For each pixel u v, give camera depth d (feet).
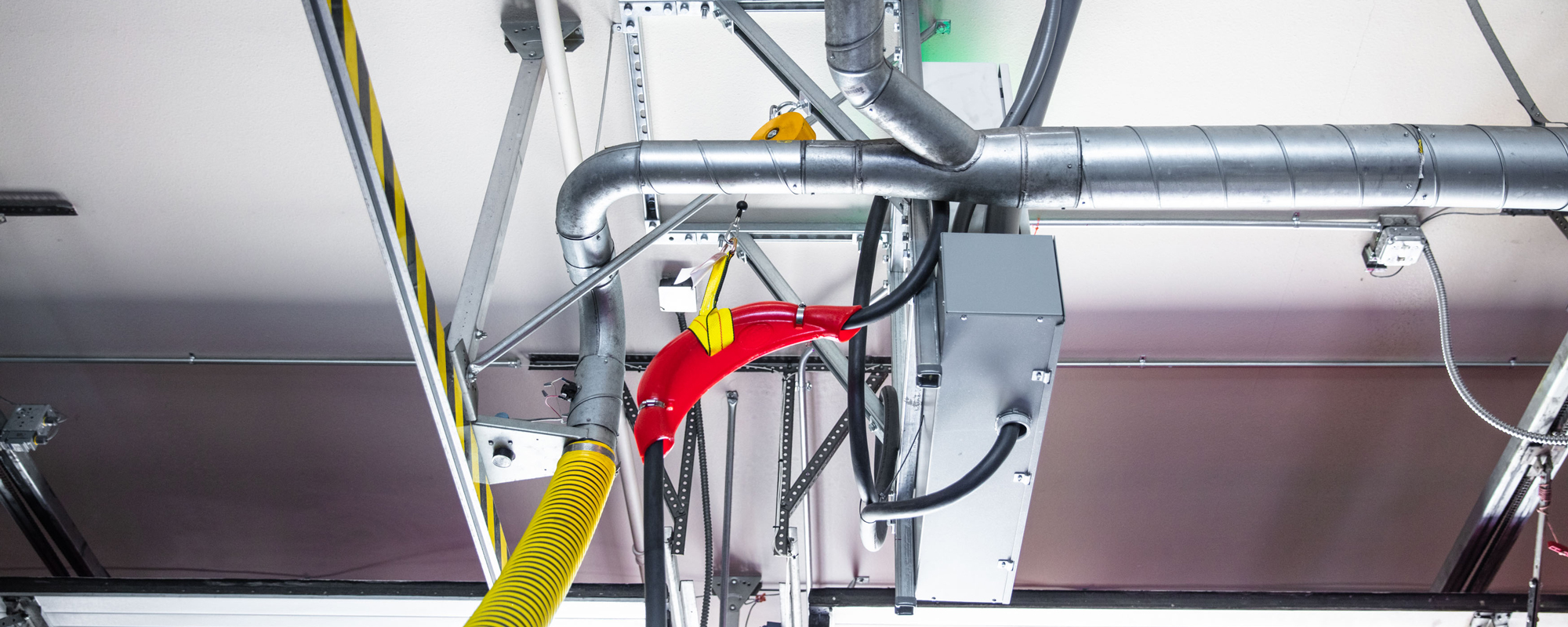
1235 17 9.33
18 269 11.50
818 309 7.25
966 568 8.70
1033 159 7.29
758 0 9.26
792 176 7.59
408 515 13.96
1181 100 10.12
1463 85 9.78
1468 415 12.59
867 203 10.86
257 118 9.99
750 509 14.07
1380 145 7.27
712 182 7.70
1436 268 10.36
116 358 12.46
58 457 13.25
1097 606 13.10
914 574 9.01
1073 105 10.22
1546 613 12.48
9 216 10.82
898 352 9.42
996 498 7.88
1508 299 11.66
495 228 8.59
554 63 9.02
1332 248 11.23
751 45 9.25
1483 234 10.96
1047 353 6.72
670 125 10.30
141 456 13.32
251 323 12.20
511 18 9.23
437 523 14.03
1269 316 12.05
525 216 11.00
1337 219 10.83
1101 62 9.77
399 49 9.44
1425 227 10.97
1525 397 12.46
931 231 7.25
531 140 10.23
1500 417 12.56
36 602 13.04
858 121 10.23
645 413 6.84
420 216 11.02
